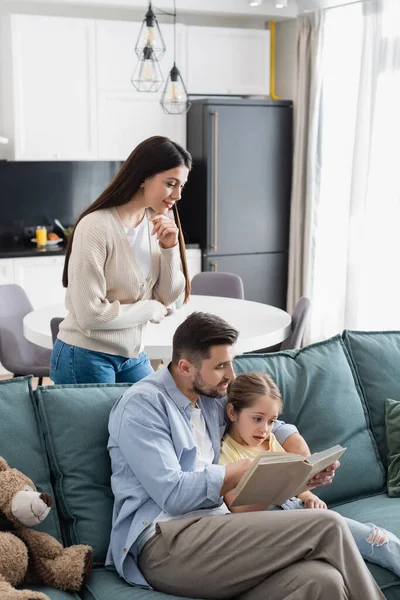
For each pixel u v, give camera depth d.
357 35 5.66
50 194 6.23
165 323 3.90
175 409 2.28
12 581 1.98
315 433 2.70
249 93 6.28
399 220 5.42
